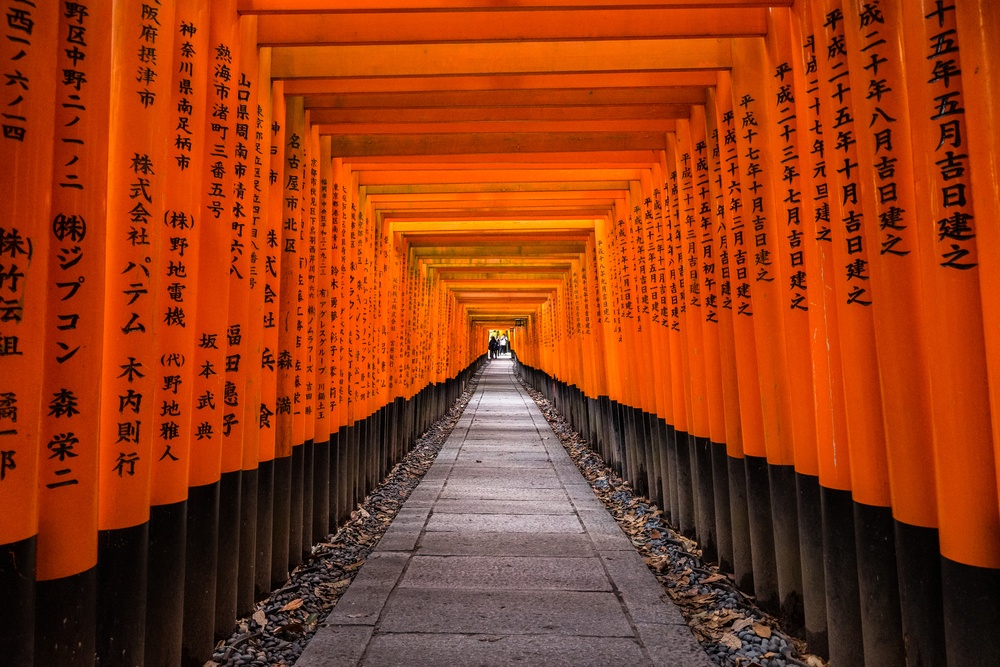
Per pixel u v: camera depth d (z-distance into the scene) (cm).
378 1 287
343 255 542
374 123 462
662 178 520
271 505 379
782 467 331
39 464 182
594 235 854
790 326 308
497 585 380
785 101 306
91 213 194
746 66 346
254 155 337
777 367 335
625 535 485
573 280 1086
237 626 330
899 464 225
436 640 306
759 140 342
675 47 367
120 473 225
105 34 200
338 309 531
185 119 263
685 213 454
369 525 564
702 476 443
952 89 196
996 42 182
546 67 366
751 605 359
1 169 165
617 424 746
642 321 600
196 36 269
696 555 454
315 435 494
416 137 509
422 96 423
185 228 263
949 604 200
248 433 347
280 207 388
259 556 372
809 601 300
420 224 802
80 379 192
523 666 281
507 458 824
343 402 554
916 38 205
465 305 1908
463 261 1088
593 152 530
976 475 192
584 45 367
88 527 195
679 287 489
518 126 471
